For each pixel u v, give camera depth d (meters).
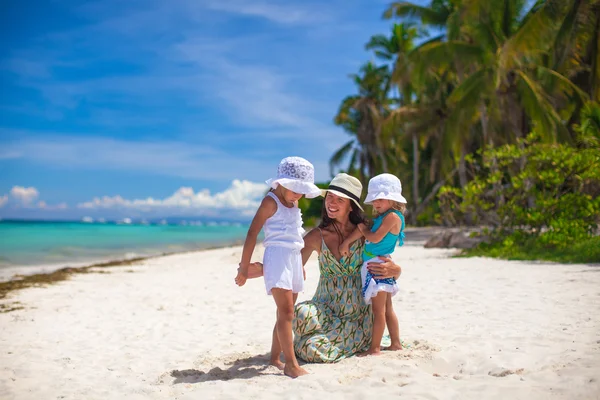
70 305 8.88
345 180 4.43
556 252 12.84
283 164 4.09
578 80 24.11
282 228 4.02
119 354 5.33
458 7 26.61
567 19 19.28
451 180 37.06
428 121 33.78
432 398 3.18
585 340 4.50
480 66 26.66
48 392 4.00
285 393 3.45
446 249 18.00
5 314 8.02
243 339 5.78
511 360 3.99
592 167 13.68
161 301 9.02
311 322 4.36
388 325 4.54
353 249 4.46
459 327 5.52
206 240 45.03
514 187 15.07
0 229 71.06
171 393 3.72
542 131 22.02
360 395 3.30
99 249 30.23
